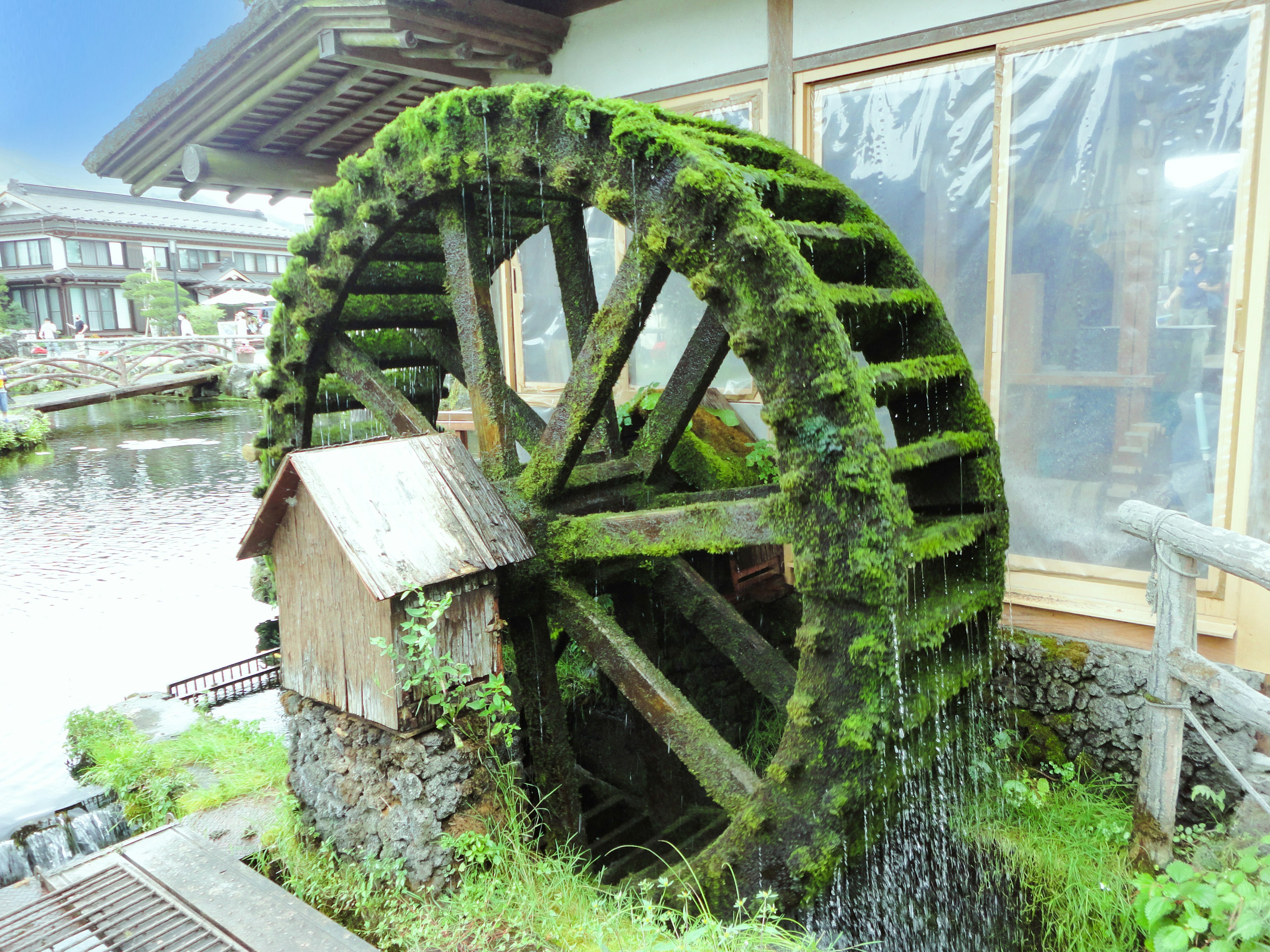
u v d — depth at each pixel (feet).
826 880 8.48
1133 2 10.36
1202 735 8.76
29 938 8.84
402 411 13.29
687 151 8.53
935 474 11.07
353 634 9.29
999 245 11.78
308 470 8.93
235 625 28.45
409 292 14.67
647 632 13.06
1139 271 10.85
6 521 40.86
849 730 8.07
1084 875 9.59
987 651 10.78
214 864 10.28
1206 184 10.25
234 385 91.15
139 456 56.44
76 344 95.55
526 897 8.73
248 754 14.42
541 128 9.94
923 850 10.07
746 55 13.89
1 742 20.06
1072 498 11.69
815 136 13.41
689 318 15.61
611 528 10.25
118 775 14.30
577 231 13.07
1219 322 10.36
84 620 28.84
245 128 17.78
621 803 13.60
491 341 11.76
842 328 8.26
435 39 13.71
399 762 9.12
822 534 8.24
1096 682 11.14
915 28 12.07
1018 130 11.48
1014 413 12.03
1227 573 10.00
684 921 8.86
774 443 8.79
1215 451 10.57
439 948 8.39
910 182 12.63
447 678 9.24
